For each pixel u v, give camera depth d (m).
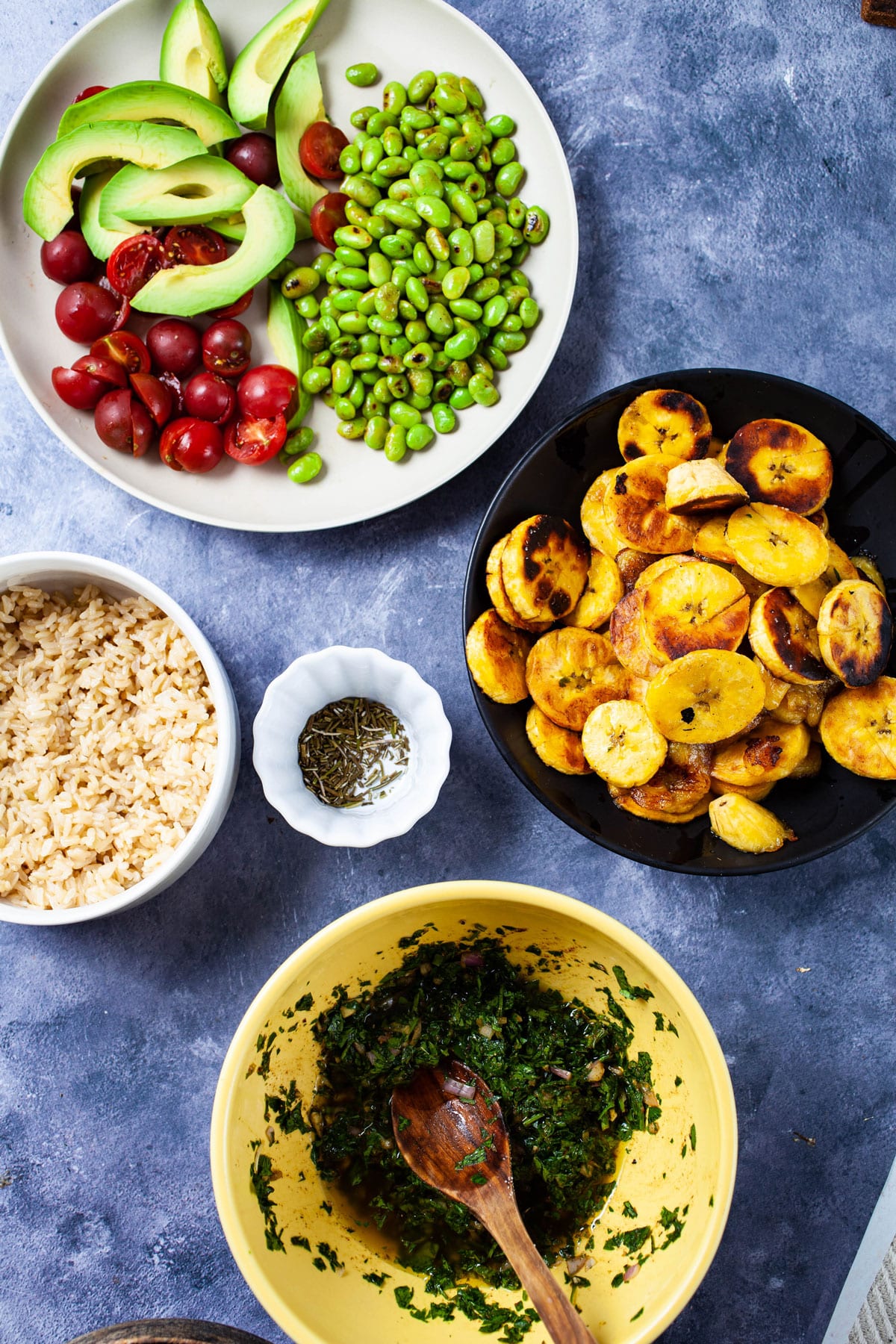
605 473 0.77
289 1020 0.72
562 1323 0.68
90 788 0.78
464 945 0.76
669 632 0.74
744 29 0.81
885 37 0.82
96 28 0.78
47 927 0.81
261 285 0.80
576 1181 0.74
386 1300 0.73
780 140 0.82
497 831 0.81
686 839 0.76
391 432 0.79
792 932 0.81
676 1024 0.70
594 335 0.81
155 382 0.78
